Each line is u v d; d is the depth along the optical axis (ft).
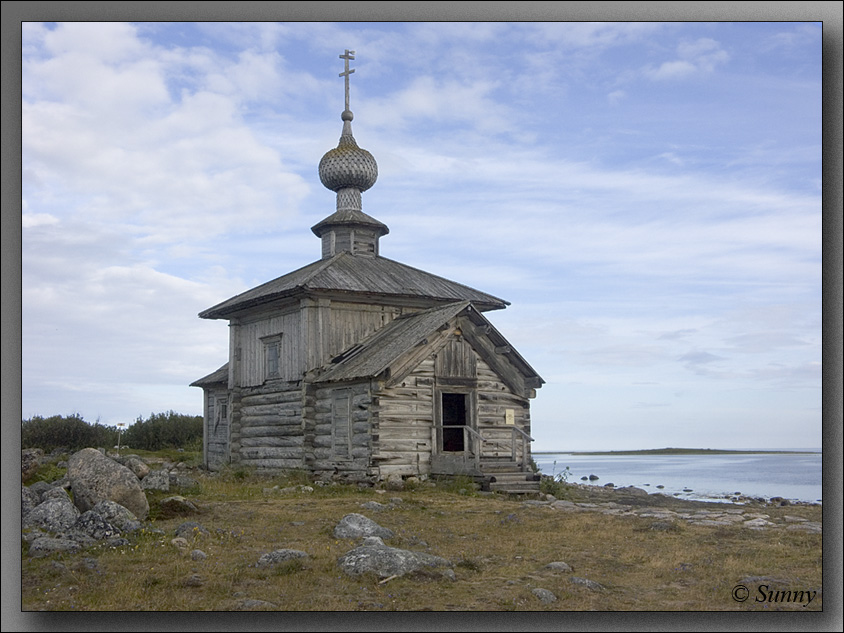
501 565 39.06
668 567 39.09
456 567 38.06
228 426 101.09
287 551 38.65
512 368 85.46
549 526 51.34
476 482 75.66
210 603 31.78
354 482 78.84
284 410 91.20
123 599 32.12
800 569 38.83
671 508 66.28
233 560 38.73
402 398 79.10
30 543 40.60
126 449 122.52
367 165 106.63
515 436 83.05
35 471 62.18
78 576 35.42
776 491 92.07
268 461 93.25
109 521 44.45
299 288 86.69
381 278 95.30
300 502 61.46
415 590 33.94
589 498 78.43
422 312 90.38
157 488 61.05
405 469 78.43
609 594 34.22
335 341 89.25
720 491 92.17
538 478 77.87
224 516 52.24
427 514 56.18
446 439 95.45
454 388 81.92
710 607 32.35
